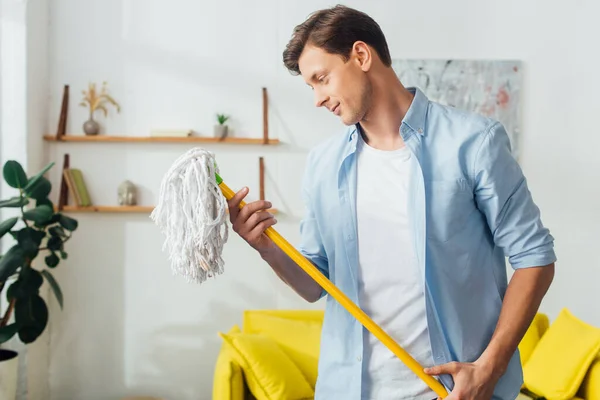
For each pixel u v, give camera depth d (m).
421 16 3.89
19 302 3.26
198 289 3.91
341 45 1.45
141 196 3.85
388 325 1.53
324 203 1.60
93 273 3.86
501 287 1.56
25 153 3.60
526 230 1.46
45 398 3.83
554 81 3.95
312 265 1.50
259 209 1.48
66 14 3.81
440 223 1.47
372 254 1.54
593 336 3.17
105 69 3.83
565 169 3.97
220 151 3.88
